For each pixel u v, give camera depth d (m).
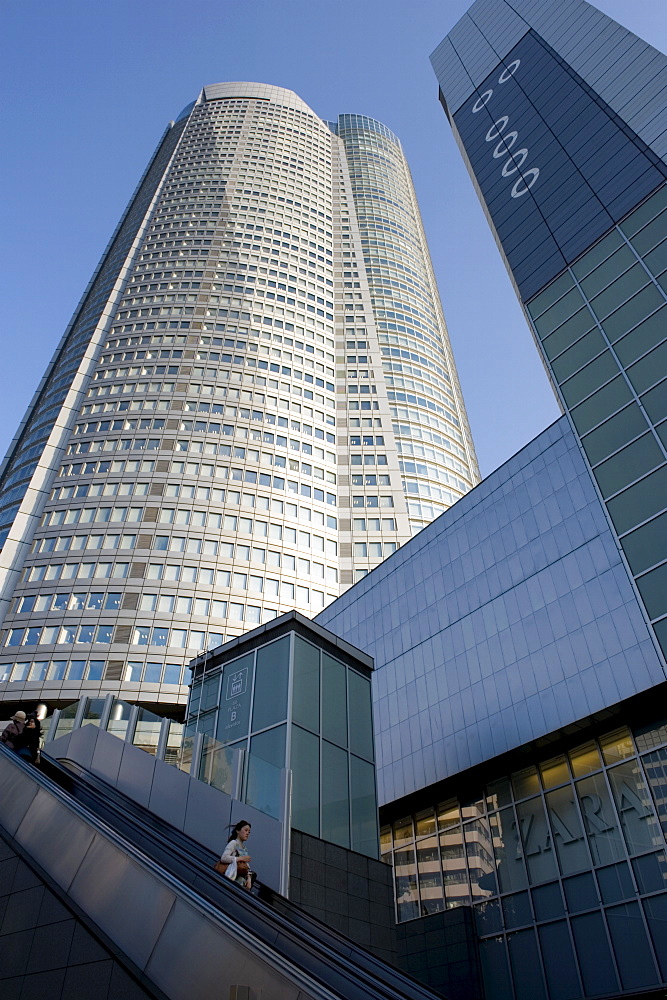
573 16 58.69
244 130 154.75
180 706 62.84
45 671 63.53
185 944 9.80
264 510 80.56
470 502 41.25
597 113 48.16
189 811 18.88
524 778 32.06
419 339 114.25
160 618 68.31
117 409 87.56
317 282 118.38
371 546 81.75
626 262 36.97
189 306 104.19
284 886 17.38
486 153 58.44
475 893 31.84
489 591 37.28
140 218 127.38
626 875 26.17
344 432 94.88
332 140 163.88
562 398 36.22
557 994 26.45
